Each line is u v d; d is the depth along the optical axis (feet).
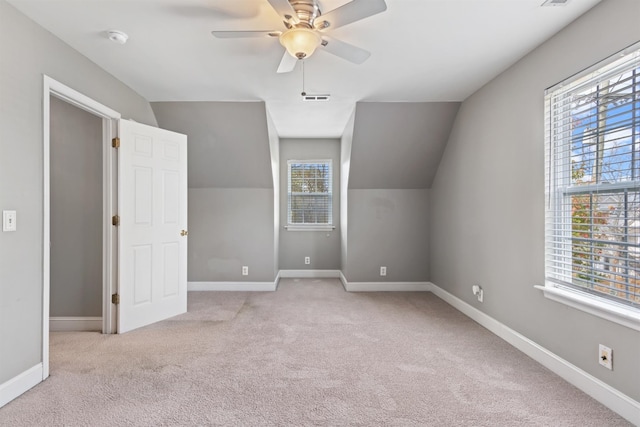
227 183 14.64
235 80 9.83
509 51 7.98
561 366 6.96
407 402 6.05
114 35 7.16
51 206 9.76
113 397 6.18
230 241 14.82
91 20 6.68
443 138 12.89
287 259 17.31
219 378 6.89
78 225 9.81
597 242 6.30
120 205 9.42
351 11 5.45
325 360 7.76
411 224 14.98
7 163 6.05
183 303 11.41
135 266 9.86
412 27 6.94
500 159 9.25
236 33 6.15
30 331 6.52
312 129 15.40
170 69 9.05
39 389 6.45
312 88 10.48
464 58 8.36
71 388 6.49
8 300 6.09
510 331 8.76
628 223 5.73
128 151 9.62
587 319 6.36
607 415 5.66
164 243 10.75
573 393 6.35
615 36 5.73
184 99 11.47
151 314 10.34
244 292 14.38
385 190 14.89
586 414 5.70
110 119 9.40
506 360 7.77
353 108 12.37
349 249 14.89
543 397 6.21
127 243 9.62
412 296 13.85
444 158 13.30
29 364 6.51
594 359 6.20
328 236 17.24
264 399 6.13
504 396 6.24
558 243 7.24
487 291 9.94
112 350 8.29
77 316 9.84
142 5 6.20
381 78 9.66
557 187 7.30
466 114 11.36
